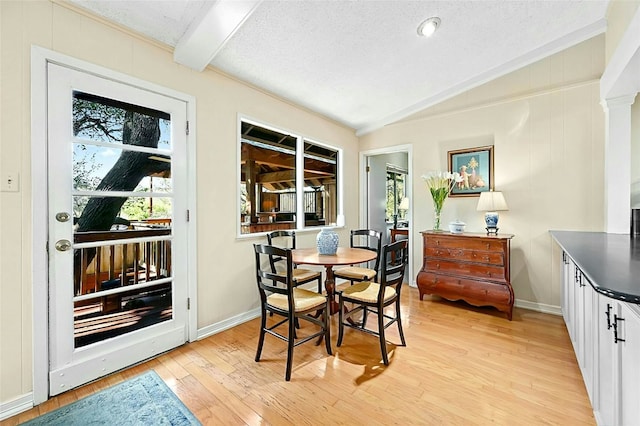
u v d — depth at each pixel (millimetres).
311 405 1646
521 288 3215
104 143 1946
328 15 2123
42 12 1680
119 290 2016
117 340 1995
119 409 1609
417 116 3984
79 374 1815
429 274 3410
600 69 2773
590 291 1629
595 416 1504
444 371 1980
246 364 2084
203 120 2529
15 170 1594
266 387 1811
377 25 2303
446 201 3746
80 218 1848
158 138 2234
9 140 1576
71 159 1804
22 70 1611
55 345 1732
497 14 2398
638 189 2582
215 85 2637
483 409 1605
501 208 3107
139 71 2109
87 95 1871
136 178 2109
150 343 2162
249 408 1621
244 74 2783
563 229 2971
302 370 2000
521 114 3193
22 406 1597
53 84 1722
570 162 2930
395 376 1924
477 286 3045
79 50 1820
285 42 2367
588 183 2844
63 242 1770
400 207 5527
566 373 1943
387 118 4270
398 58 2820
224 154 2701
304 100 3473
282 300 2131
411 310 3154
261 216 3250
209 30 1979
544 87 3059
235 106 2818
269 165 3322
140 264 2137
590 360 1645
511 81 3250
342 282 4270
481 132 3465
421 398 1702
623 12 2158
